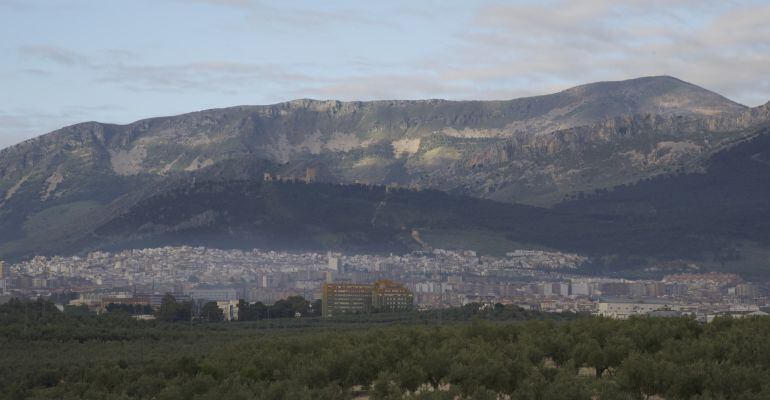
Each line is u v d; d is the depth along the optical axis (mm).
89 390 192500
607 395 162750
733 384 165875
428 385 192625
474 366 181875
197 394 181875
